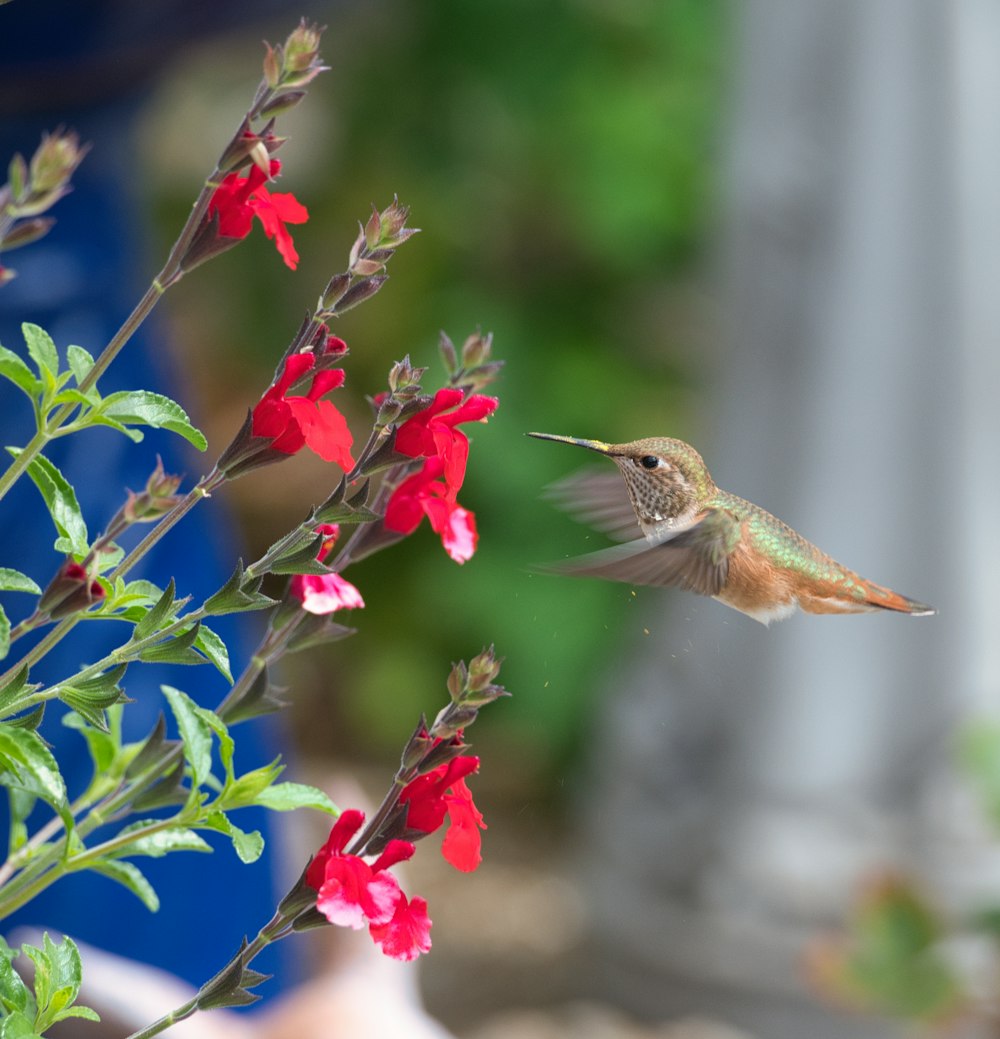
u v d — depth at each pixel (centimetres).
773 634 1055
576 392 1574
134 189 537
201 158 1622
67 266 484
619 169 1595
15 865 314
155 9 471
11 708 270
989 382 991
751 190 1030
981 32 976
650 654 1172
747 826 1064
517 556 1531
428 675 1636
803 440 1016
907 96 983
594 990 1221
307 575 304
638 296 1653
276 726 554
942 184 984
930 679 1019
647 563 417
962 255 985
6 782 274
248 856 296
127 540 491
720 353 1084
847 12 984
